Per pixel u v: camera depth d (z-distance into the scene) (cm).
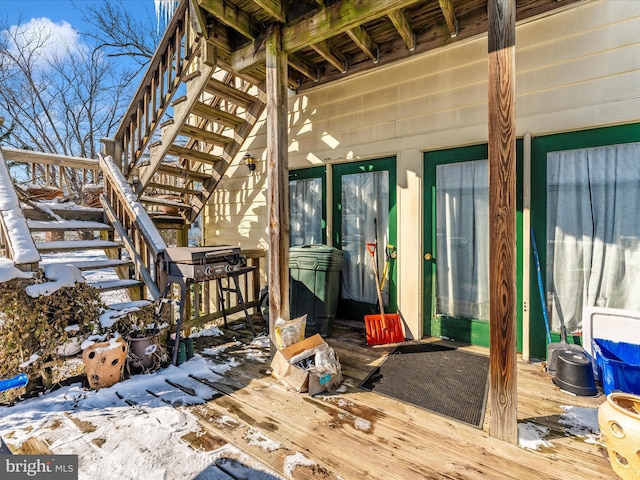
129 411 206
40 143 1412
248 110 439
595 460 161
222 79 507
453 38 308
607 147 256
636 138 244
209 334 361
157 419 197
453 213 326
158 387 238
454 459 164
